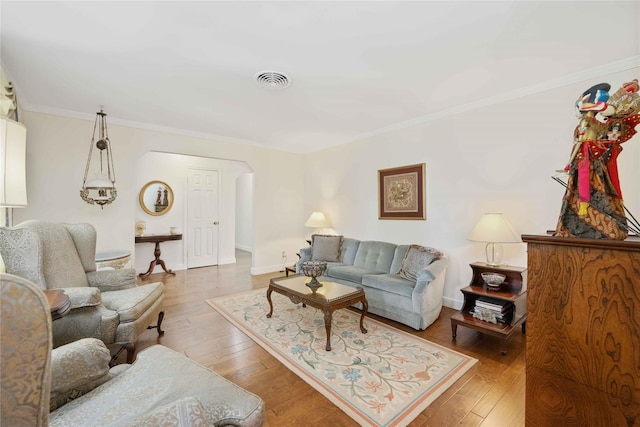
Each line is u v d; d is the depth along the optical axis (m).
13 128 1.34
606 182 0.96
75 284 2.13
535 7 1.63
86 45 2.00
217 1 1.57
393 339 2.50
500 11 1.66
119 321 1.97
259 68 2.32
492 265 2.74
